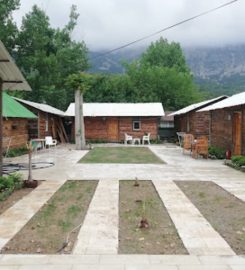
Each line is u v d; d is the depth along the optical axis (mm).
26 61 34344
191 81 45562
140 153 19734
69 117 31422
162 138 33125
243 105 13406
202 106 23672
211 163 14742
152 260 4559
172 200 7805
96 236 5453
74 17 39125
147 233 5629
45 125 25891
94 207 7172
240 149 15117
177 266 4379
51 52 37938
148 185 9656
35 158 16688
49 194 8391
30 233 5609
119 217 6488
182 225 6023
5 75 10000
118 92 41531
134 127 30812
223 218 6492
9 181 8727
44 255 4723
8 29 32594
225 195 8391
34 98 36125
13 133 18875
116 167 13305
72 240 5293
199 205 7438
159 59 53656
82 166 13594
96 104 32438
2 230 5742
